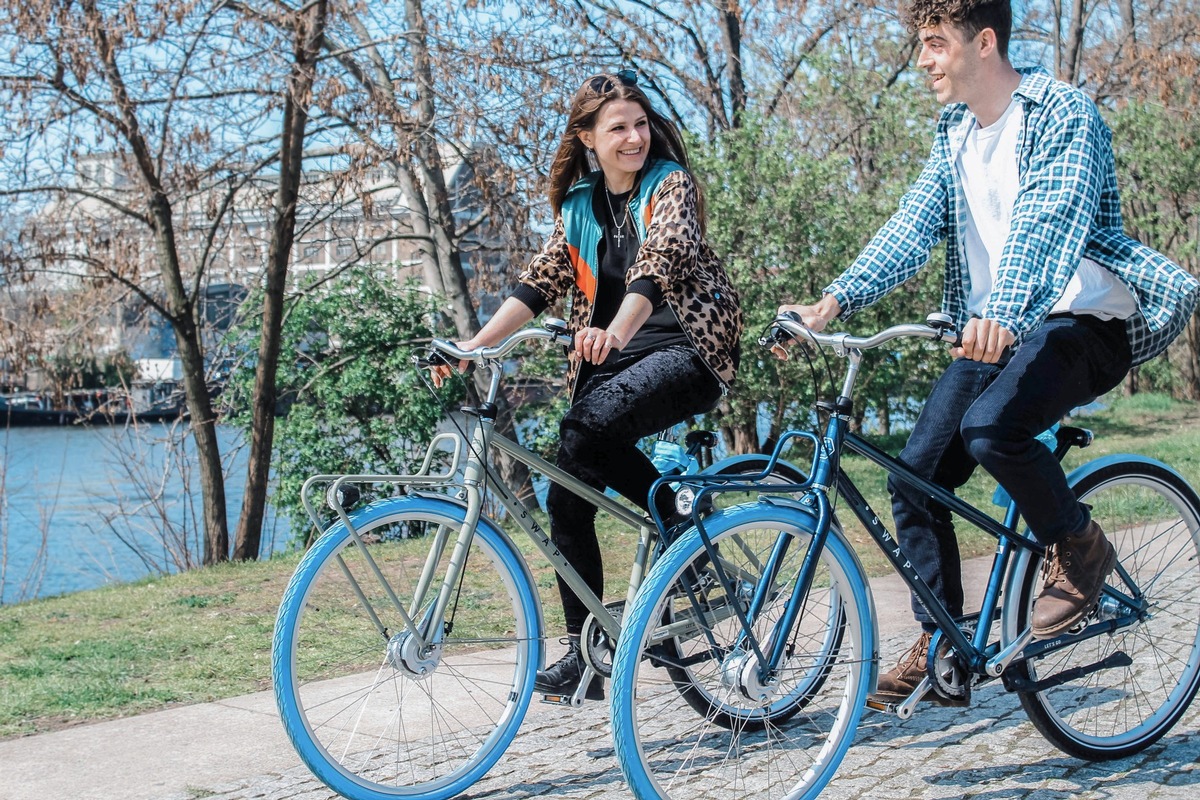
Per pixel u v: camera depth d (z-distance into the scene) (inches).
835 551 109.5
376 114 386.6
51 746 133.3
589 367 124.0
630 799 112.1
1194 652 127.3
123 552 617.0
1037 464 109.3
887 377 488.1
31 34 361.4
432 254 538.0
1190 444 465.7
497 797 114.7
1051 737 118.8
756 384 468.8
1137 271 112.1
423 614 113.6
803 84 610.9
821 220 471.5
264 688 159.5
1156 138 664.4
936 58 115.2
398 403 564.1
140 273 446.0
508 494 118.2
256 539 429.7
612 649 121.9
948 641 113.9
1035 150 111.3
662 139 123.6
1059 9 703.1
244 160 429.1
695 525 100.3
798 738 121.4
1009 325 101.8
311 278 548.7
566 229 125.7
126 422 511.8
